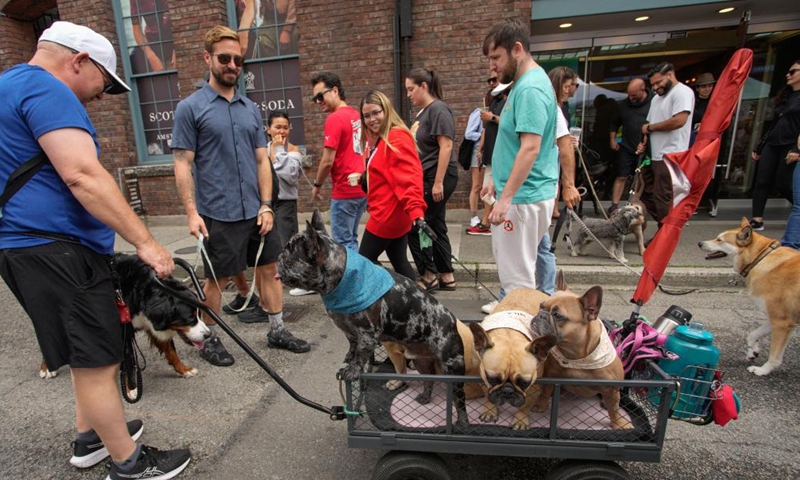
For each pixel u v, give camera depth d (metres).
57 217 1.77
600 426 1.90
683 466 2.21
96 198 1.71
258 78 7.43
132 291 2.90
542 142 2.80
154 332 2.95
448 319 2.07
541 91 2.58
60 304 1.80
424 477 1.86
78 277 1.81
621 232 5.09
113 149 8.01
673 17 6.46
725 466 2.21
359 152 4.25
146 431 2.56
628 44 7.07
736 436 2.43
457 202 6.95
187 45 7.24
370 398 2.07
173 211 7.96
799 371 3.05
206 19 7.05
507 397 1.68
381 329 1.99
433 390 2.23
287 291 5.04
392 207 3.26
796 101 5.27
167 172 7.74
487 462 2.26
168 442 2.46
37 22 8.60
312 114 7.03
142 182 7.94
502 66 2.72
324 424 2.61
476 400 2.12
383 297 1.95
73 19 7.61
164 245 6.41
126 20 7.62
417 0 6.32
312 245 1.80
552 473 1.82
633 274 4.71
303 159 7.15
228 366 3.32
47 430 2.62
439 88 4.26
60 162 1.66
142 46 7.71
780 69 6.96
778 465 2.21
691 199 2.14
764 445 2.35
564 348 1.87
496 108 5.29
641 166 5.65
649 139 5.46
